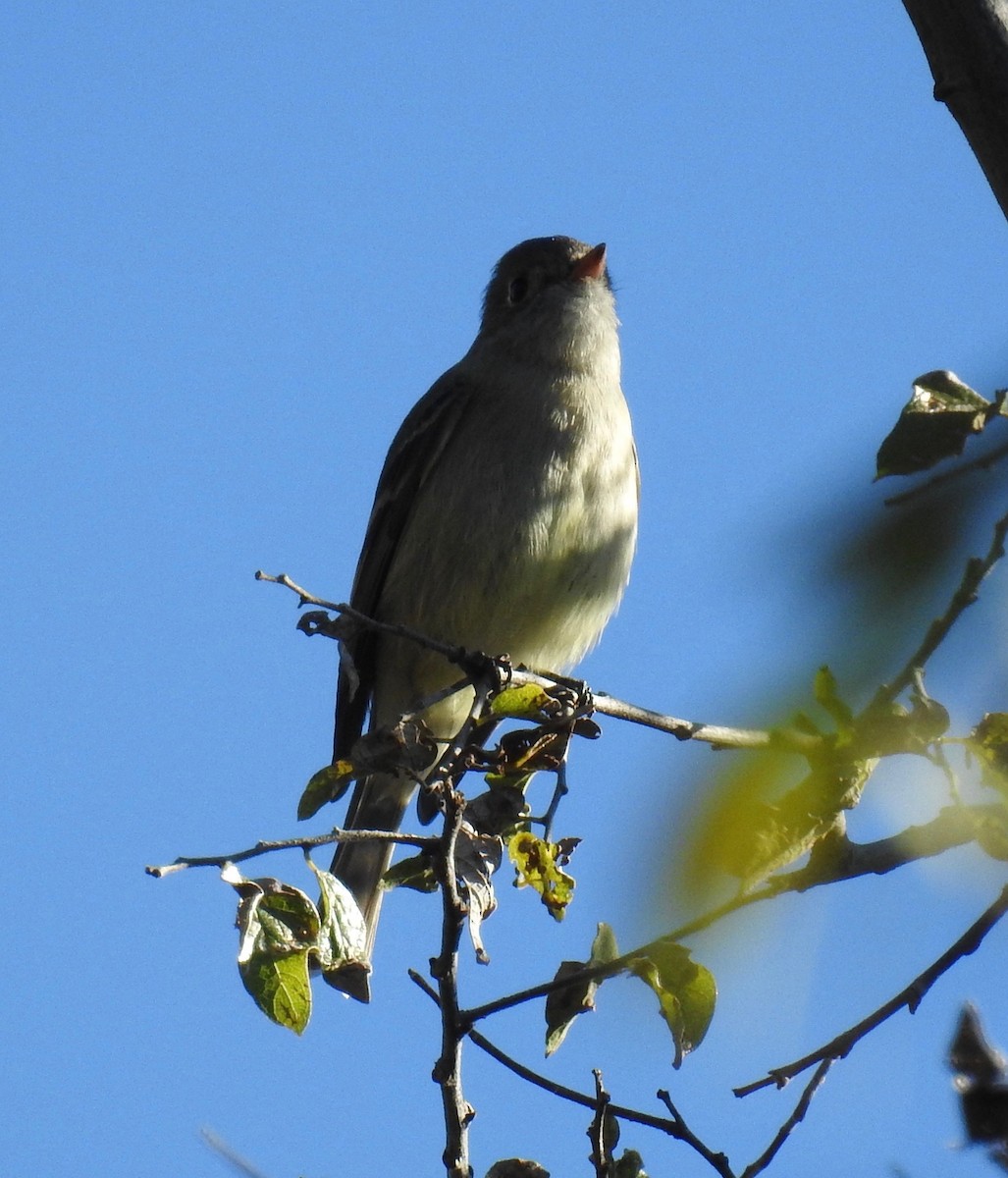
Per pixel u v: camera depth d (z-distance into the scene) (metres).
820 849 4.98
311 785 6.50
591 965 5.97
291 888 5.14
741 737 4.18
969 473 3.58
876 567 3.53
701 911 4.29
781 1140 5.49
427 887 6.98
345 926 5.28
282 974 5.02
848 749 4.35
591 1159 5.80
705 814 4.18
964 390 4.44
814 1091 5.46
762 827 4.26
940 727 4.50
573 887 6.35
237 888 5.12
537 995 5.76
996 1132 4.98
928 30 5.30
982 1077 5.01
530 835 6.37
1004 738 4.54
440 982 5.90
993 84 5.17
